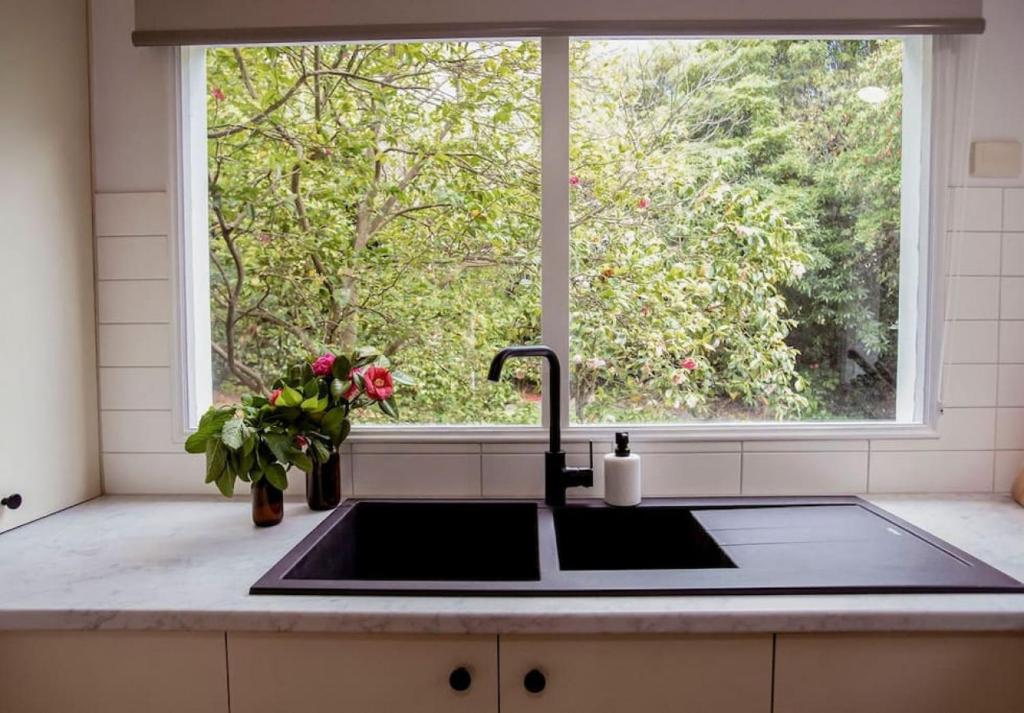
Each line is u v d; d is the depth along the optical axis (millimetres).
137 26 1347
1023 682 866
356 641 871
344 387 1271
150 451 1438
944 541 1087
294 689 878
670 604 855
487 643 866
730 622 832
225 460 1144
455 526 1356
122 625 855
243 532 1176
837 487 1390
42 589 918
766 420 1513
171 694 882
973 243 1371
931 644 862
